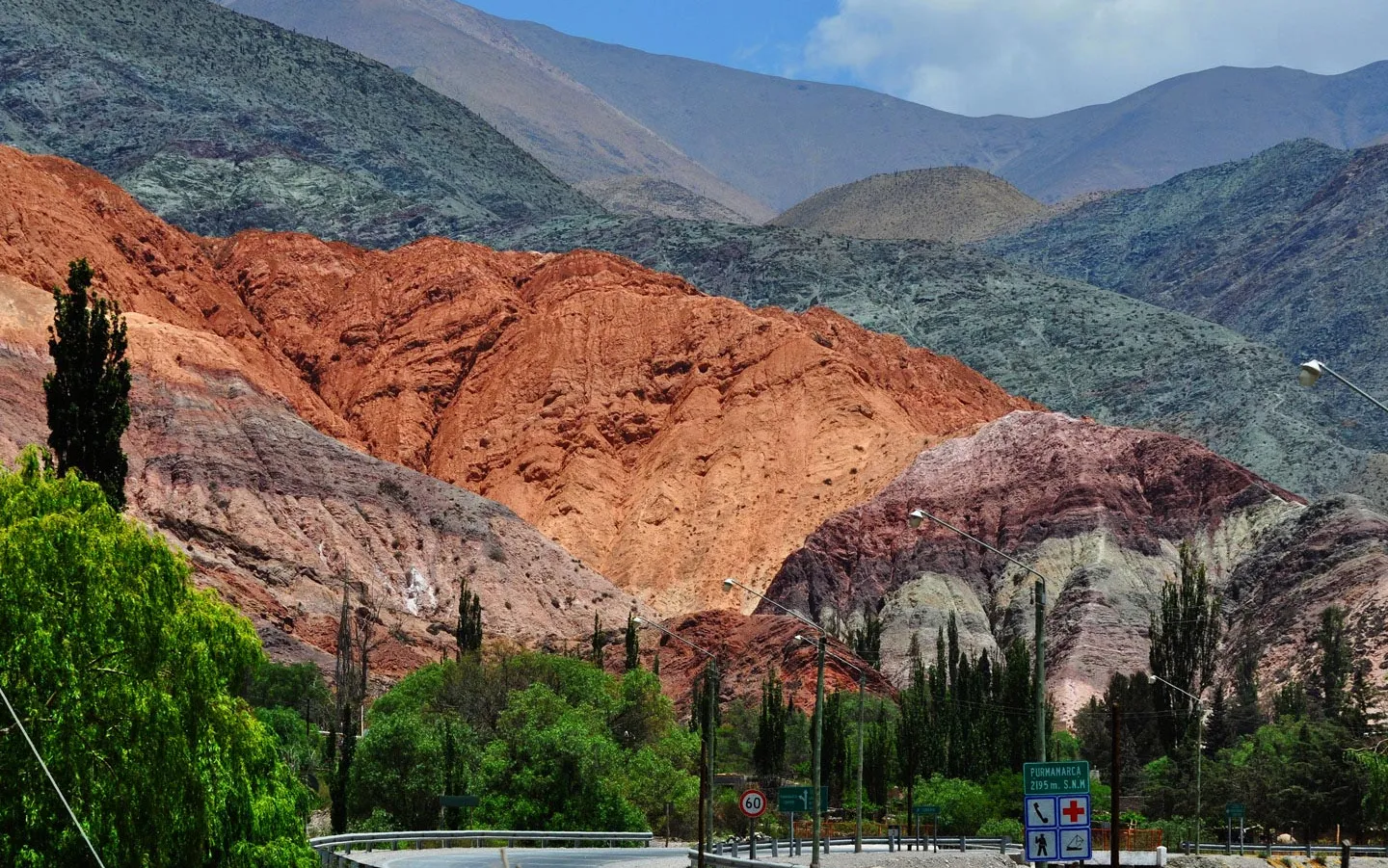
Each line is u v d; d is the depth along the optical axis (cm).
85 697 4197
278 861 4669
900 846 8662
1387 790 10262
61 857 4088
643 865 7169
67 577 4297
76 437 6300
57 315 6375
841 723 11012
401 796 9406
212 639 4603
